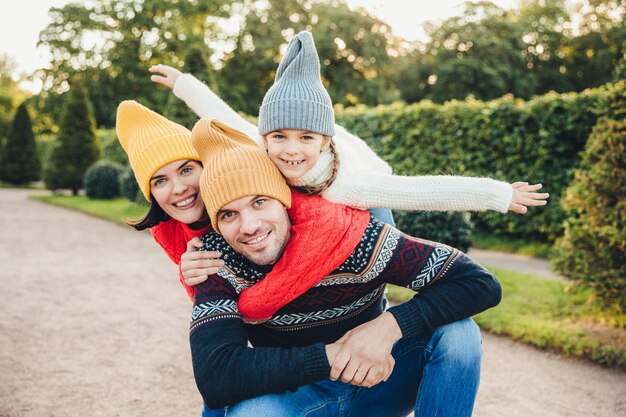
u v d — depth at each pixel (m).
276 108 1.68
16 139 24.72
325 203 1.62
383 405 1.77
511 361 4.03
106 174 17.02
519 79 27.97
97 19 31.45
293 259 1.54
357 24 28.66
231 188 1.50
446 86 28.86
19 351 4.19
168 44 30.72
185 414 3.20
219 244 1.66
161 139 1.85
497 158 9.71
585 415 3.18
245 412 1.50
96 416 3.14
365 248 1.56
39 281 6.62
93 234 10.67
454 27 28.92
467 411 1.67
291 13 29.81
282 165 1.70
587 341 4.11
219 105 2.46
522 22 30.39
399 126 11.01
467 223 5.87
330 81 29.41
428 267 1.58
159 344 4.42
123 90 31.62
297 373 1.48
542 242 9.12
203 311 1.57
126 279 6.82
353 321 1.73
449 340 1.64
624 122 4.57
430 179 1.72
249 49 30.06
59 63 32.31
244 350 1.51
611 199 4.62
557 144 8.79
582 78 30.58
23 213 14.05
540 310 5.01
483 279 1.61
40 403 3.29
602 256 4.57
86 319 5.09
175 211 1.85
